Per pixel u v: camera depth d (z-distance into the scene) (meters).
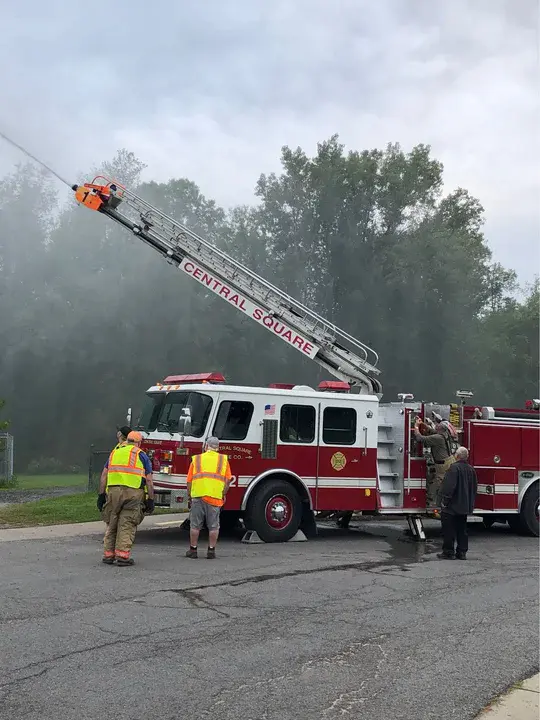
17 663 4.61
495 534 12.00
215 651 4.96
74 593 6.50
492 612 6.36
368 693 4.32
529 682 4.63
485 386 42.72
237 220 43.00
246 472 9.76
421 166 43.41
